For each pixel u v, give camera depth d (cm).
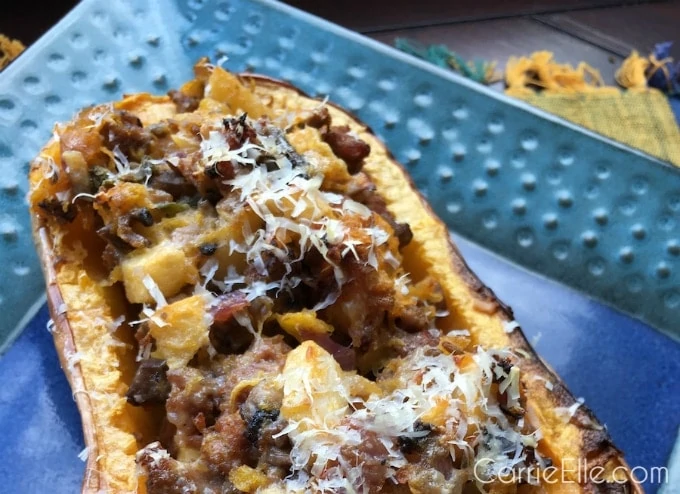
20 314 20
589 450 15
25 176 21
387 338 16
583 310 21
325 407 13
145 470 14
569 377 21
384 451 13
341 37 24
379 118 23
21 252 20
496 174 23
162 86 23
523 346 16
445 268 18
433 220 19
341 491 13
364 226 16
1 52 27
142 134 17
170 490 13
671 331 21
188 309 15
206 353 15
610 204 22
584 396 20
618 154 23
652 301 21
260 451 13
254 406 14
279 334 15
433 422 13
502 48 29
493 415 14
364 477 13
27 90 22
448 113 24
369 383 14
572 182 23
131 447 15
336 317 16
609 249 22
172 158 17
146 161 17
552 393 16
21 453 18
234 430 14
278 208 16
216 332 15
